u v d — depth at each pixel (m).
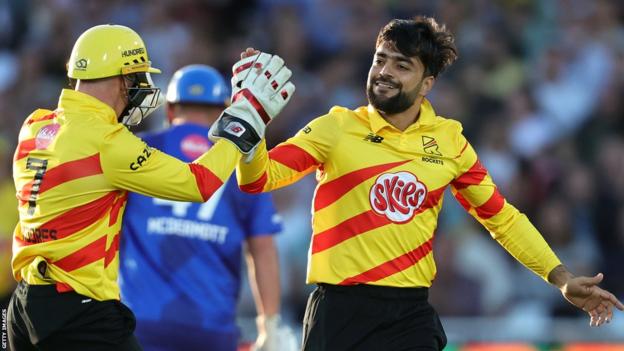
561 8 52.69
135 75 20.45
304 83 49.34
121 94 20.53
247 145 19.84
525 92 49.16
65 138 19.66
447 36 21.03
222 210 25.62
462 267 41.56
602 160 47.34
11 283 34.75
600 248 44.72
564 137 48.19
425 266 20.64
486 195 21.36
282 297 41.41
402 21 20.80
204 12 52.78
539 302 41.31
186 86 26.31
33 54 51.53
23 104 49.84
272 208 26.11
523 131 47.38
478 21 52.03
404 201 20.34
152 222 25.38
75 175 19.50
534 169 46.09
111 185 19.70
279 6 52.34
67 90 20.12
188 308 25.27
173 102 26.53
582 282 21.20
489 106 48.84
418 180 20.45
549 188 45.88
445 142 20.94
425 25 20.83
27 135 20.19
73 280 19.72
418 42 20.55
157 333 25.14
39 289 19.84
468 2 52.44
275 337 25.89
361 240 20.22
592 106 49.38
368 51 50.94
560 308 41.19
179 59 50.44
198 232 25.45
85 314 19.78
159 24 51.88
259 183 20.00
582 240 44.59
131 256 25.39
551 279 21.62
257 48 51.38
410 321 20.42
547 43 51.59
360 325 20.19
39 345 19.89
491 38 51.06
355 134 20.52
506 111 48.41
